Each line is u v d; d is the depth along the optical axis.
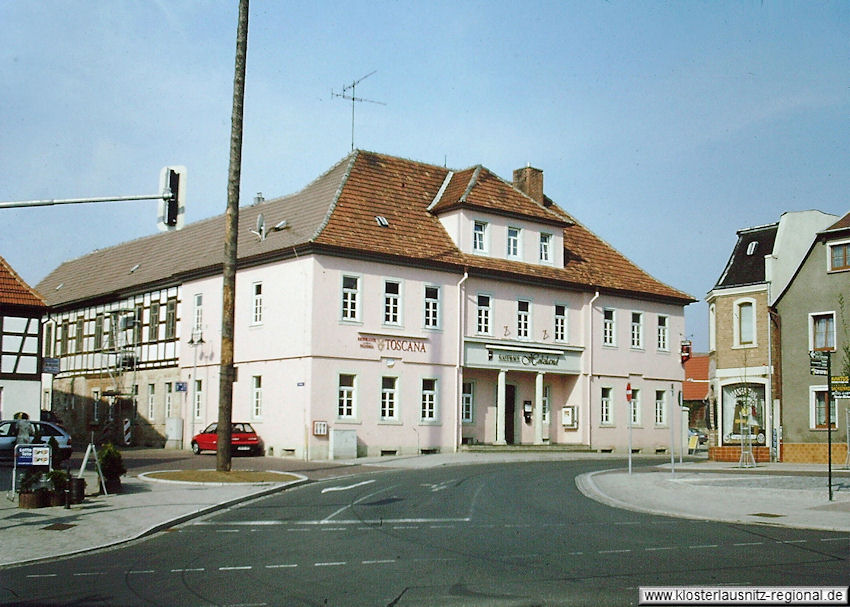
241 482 25.53
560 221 47.19
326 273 38.66
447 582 11.45
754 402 42.62
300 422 38.09
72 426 57.22
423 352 41.34
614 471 32.34
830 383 23.28
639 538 15.72
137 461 34.88
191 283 46.56
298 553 13.98
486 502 21.55
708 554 13.82
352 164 43.53
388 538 15.58
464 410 43.72
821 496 23.45
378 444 39.47
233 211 26.91
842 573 12.10
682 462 39.78
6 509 19.33
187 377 45.97
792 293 40.16
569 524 17.67
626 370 50.09
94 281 58.38
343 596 10.63
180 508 19.61
